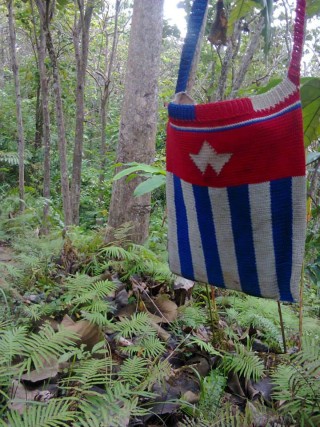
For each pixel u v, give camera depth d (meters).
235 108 1.39
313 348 1.97
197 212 1.54
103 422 1.53
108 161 11.54
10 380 1.80
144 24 3.56
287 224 1.40
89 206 9.25
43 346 1.88
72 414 1.57
